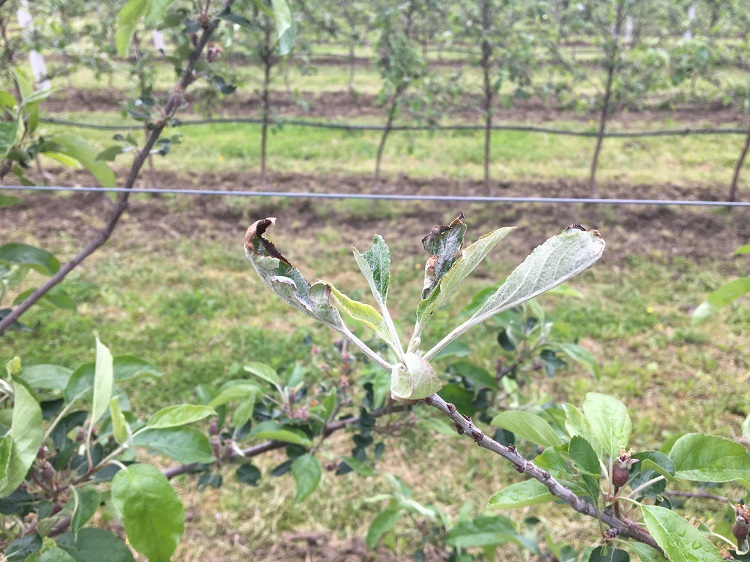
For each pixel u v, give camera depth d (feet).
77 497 3.70
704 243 17.51
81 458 4.25
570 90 20.62
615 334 13.32
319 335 13.20
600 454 3.31
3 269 5.38
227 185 21.45
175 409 4.09
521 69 20.11
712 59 18.86
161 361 12.21
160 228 18.54
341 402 6.77
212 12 5.93
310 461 5.65
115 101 28.58
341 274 16.06
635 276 15.85
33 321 13.26
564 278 1.69
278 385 6.01
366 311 1.74
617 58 19.33
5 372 5.26
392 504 6.97
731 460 3.09
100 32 18.10
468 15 20.40
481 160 23.86
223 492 9.57
